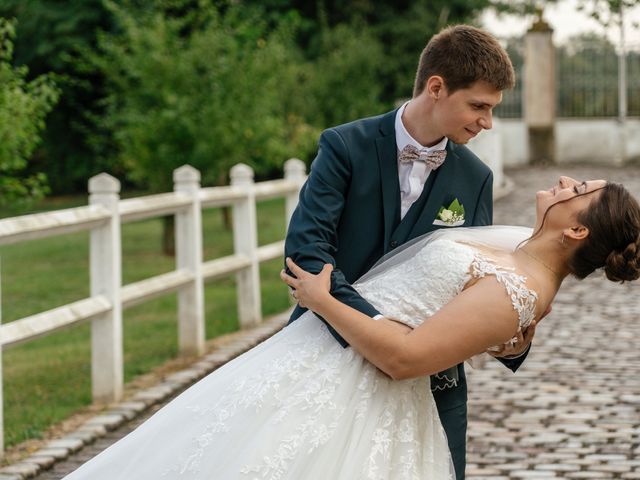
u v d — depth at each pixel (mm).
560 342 8086
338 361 2938
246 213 9289
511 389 6699
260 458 2795
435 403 3133
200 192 8219
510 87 3068
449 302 2861
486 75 3012
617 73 27141
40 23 25359
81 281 13156
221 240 17375
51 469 5398
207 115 15492
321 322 3053
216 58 15945
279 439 2820
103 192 6750
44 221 5988
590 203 2959
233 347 8305
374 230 3238
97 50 25438
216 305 10906
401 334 2811
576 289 10570
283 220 19672
